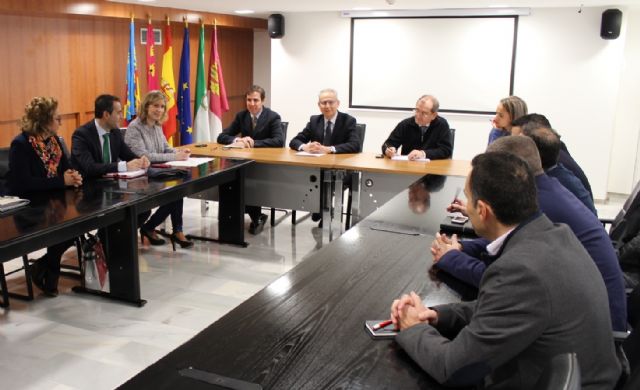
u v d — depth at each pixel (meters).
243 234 4.36
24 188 3.10
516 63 6.15
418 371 1.29
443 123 4.54
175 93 6.48
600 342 1.20
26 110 3.20
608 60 5.80
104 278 3.28
